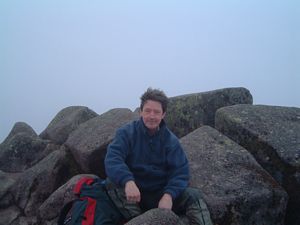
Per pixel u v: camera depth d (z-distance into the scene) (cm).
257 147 258
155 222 152
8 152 429
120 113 333
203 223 173
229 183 220
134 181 177
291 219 237
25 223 302
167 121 371
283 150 243
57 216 249
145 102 188
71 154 327
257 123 271
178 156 190
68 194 249
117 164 178
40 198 311
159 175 188
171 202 174
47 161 328
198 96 367
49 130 469
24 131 525
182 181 182
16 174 389
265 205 214
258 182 223
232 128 279
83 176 262
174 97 379
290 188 235
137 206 178
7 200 329
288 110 298
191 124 360
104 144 284
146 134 188
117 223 176
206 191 214
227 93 364
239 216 207
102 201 177
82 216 169
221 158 243
